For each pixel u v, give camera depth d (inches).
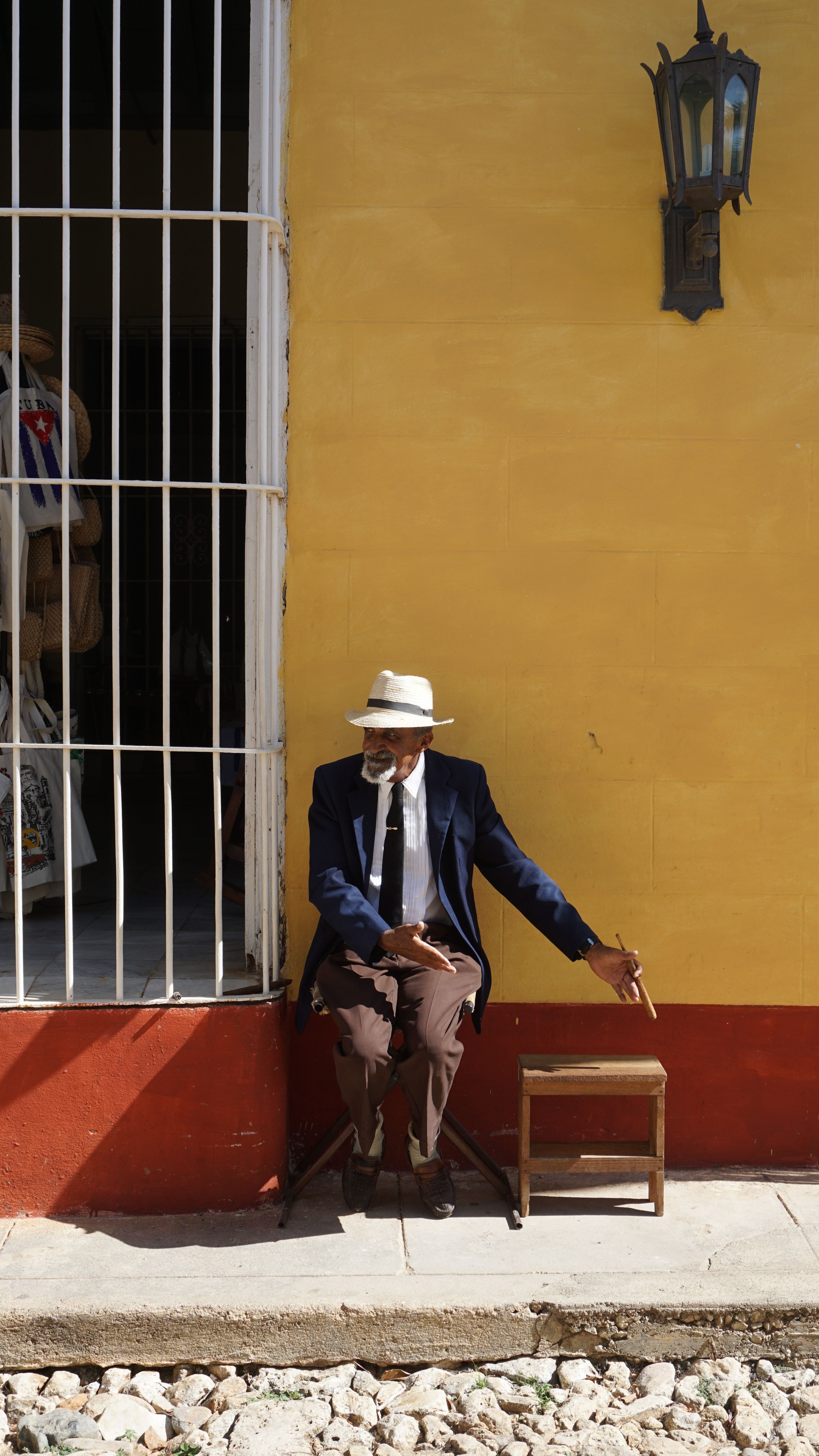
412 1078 131.0
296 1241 131.6
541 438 147.6
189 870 245.1
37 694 189.8
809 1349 120.3
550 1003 149.9
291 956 149.8
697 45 135.3
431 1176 136.9
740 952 150.1
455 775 140.4
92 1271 125.2
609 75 146.3
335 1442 109.1
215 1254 128.7
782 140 147.1
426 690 136.6
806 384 148.1
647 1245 130.7
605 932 150.3
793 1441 108.0
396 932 125.9
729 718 149.4
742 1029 150.4
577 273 146.9
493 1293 121.2
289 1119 149.6
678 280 145.3
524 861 139.1
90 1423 111.0
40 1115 137.1
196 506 351.6
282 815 149.1
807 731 149.5
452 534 148.0
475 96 146.0
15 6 133.2
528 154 146.3
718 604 148.8
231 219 139.3
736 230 147.5
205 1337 119.0
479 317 146.9
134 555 354.6
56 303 339.3
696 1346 120.7
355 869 137.3
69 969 139.1
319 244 146.3
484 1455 106.7
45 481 141.7
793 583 148.9
